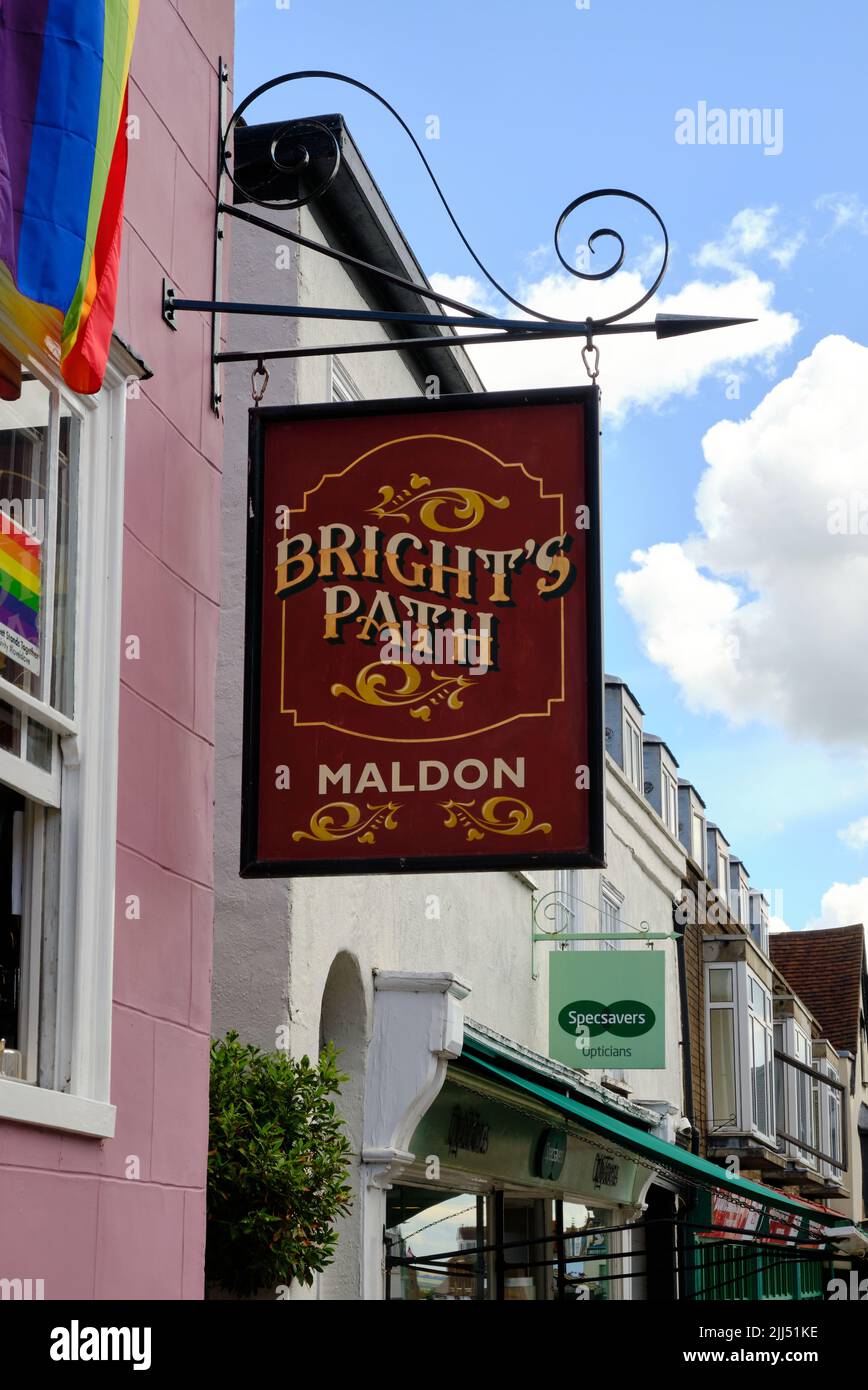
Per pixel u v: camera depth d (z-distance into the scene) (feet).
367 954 33.65
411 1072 32.65
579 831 19.26
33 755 16.48
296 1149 25.82
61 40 14.25
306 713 19.90
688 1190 65.98
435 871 19.36
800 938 168.14
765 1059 92.73
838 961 164.45
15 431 16.34
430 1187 38.11
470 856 19.34
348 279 35.68
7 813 16.43
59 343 16.65
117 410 18.11
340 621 20.08
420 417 20.43
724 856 100.37
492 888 44.37
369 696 19.88
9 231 13.51
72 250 14.24
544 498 20.04
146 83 19.74
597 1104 48.44
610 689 67.87
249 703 19.92
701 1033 83.66
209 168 21.61
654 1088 67.62
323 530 20.29
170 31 20.59
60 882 16.75
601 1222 54.90
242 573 31.76
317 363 33.45
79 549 17.39
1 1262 14.69
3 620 15.93
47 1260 15.55
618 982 47.65
